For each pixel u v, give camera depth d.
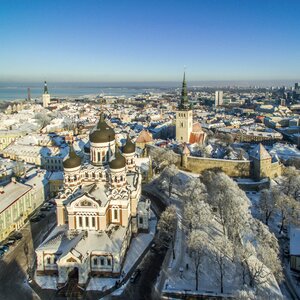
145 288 130.50
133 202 166.75
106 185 164.75
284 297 128.38
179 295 125.62
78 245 135.25
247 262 128.00
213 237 161.00
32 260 148.25
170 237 164.88
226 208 168.50
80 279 130.50
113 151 175.50
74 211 148.62
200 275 136.75
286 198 181.50
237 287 128.75
